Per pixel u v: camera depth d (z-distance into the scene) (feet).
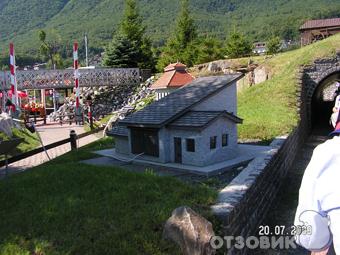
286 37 368.48
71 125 89.56
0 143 28.58
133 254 15.88
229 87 34.71
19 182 23.61
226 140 31.42
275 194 35.63
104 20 526.57
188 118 30.48
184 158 30.07
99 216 18.39
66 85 109.29
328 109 107.86
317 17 401.90
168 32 449.06
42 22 625.41
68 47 385.09
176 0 541.34
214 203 21.30
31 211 18.99
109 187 22.00
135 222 17.88
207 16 538.47
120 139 35.65
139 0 558.97
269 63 95.25
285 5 538.88
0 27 613.11
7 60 302.25
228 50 137.18
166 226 17.42
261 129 48.44
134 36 133.08
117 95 110.93
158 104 34.42
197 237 16.93
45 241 16.15
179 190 22.00
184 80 69.41
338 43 80.53
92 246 15.99
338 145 8.71
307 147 62.64
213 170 28.22
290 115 57.82
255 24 441.68
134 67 125.70
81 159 36.19
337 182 8.43
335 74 82.53
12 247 15.74
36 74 106.01
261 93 73.61
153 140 31.48
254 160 32.30
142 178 23.73
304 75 77.05
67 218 18.10
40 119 104.99
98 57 362.94
